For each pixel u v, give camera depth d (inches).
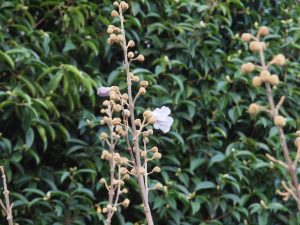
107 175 93.8
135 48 109.0
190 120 102.8
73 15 99.6
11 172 88.0
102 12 105.7
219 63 110.0
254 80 34.0
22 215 91.2
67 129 96.8
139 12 107.1
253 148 105.3
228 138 110.1
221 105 105.3
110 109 60.8
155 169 54.4
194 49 108.2
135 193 98.8
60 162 97.8
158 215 97.7
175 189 97.3
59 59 98.3
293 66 114.1
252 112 35.0
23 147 88.2
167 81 105.7
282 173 101.9
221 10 114.2
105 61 107.2
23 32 98.1
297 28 116.4
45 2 100.8
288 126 112.1
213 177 104.5
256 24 116.6
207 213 103.4
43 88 92.8
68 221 89.8
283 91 112.4
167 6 110.3
